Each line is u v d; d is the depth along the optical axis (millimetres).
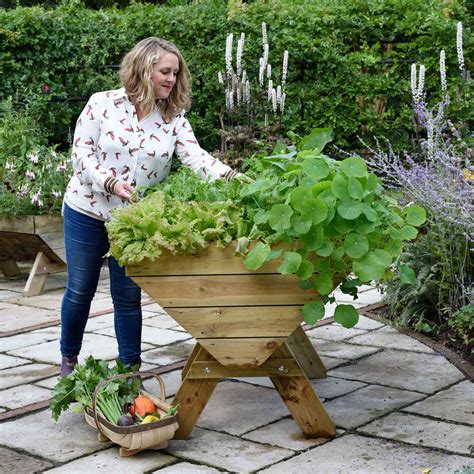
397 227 3160
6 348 4656
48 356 4465
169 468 2934
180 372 4125
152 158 3492
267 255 2871
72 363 3707
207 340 3090
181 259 3027
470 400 3584
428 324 4742
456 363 4145
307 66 7805
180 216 2998
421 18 7531
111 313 5445
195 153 3562
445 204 4457
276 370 3152
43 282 6246
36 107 7453
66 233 3568
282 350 3164
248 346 3084
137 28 7934
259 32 7793
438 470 2844
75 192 3508
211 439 3215
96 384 3240
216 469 2914
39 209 6305
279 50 7727
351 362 4234
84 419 3471
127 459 3025
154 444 3029
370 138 7750
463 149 6008
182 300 3066
